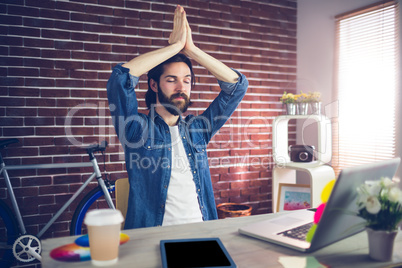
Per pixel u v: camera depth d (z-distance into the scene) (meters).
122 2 2.70
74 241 0.99
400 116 2.42
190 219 1.41
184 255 0.85
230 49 3.11
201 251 0.87
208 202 1.56
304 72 3.31
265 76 3.26
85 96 2.59
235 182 3.15
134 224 1.41
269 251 0.92
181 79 1.56
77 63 2.56
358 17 2.76
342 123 2.89
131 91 1.42
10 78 2.38
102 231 0.82
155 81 1.59
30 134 2.45
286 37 3.36
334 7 2.97
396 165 1.06
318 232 0.86
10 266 2.34
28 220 2.45
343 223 0.94
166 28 2.85
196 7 2.96
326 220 0.85
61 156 2.54
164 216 1.40
